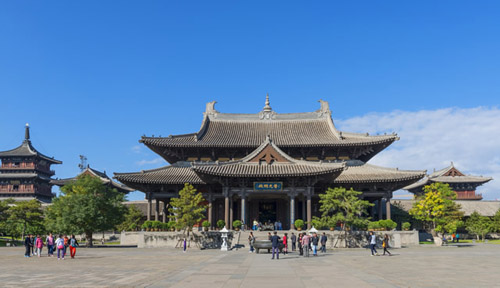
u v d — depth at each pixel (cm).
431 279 2547
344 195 6006
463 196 11431
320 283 2314
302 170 6900
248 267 3192
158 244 6275
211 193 7594
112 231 10369
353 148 8212
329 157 8388
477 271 3009
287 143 8125
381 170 7856
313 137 8569
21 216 7950
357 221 5878
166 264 3528
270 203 8256
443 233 7025
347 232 6075
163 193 7694
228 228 7006
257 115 9594
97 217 6594
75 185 6956
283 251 5062
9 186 12569
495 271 3016
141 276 2650
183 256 4512
